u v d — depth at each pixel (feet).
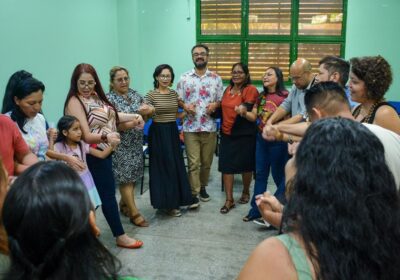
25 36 12.11
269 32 19.01
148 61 20.08
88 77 8.59
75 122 8.36
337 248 2.46
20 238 2.38
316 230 2.50
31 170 2.53
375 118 5.46
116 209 9.68
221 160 12.19
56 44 13.79
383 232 2.51
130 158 10.79
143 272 8.80
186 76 12.71
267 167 11.42
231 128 11.90
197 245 10.11
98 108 8.79
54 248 2.37
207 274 8.75
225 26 19.24
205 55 12.51
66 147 8.48
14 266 2.42
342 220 2.47
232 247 10.01
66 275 2.37
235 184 14.97
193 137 12.48
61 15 14.03
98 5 16.80
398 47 18.20
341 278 2.43
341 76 8.04
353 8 18.16
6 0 11.19
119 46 19.07
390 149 4.00
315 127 2.75
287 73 19.27
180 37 19.61
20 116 7.01
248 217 11.57
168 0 19.31
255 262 2.63
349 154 2.55
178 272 8.83
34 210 2.35
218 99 12.74
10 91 6.93
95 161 9.05
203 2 19.16
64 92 14.47
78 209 2.44
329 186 2.50
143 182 14.88
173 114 11.63
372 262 2.47
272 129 6.48
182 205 11.87
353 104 7.03
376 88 5.46
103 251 2.60
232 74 12.01
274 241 2.68
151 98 11.38
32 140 7.20
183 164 11.84
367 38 18.37
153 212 12.30
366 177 2.51
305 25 18.69
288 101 10.27
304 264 2.52
